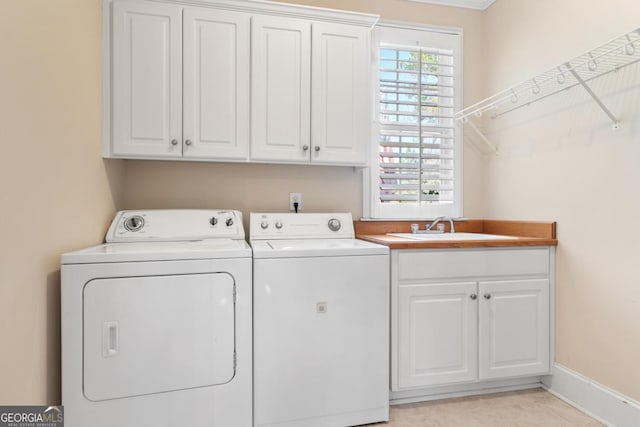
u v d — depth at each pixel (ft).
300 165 7.64
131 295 4.44
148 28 5.95
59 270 4.39
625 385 5.29
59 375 4.49
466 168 8.59
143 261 4.50
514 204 7.58
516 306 6.39
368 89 6.95
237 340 4.84
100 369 4.33
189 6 6.11
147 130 5.96
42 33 3.92
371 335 5.48
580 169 6.02
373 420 5.51
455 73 8.43
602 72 5.57
